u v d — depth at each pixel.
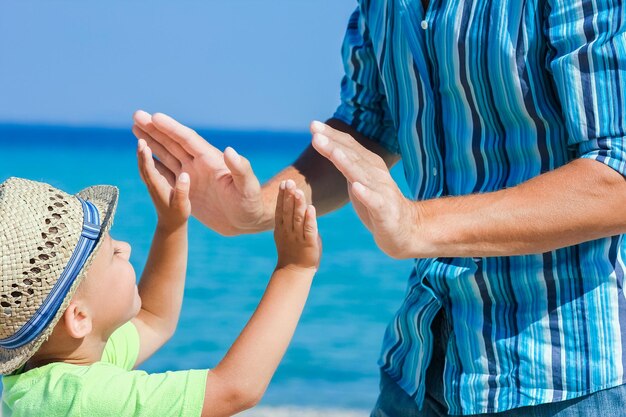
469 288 2.25
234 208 2.40
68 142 82.19
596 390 2.13
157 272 2.55
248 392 2.16
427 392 2.42
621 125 2.01
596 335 2.13
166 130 2.39
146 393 2.14
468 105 2.25
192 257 17.20
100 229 2.23
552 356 2.16
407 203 1.98
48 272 2.12
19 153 60.12
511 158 2.23
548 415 2.17
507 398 2.19
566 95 2.06
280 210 2.20
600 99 2.02
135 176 39.97
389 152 2.85
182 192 2.40
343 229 21.14
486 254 2.03
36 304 2.12
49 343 2.23
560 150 2.16
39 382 2.19
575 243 2.04
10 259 2.10
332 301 13.79
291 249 2.23
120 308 2.30
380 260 17.36
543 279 2.16
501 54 2.15
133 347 2.51
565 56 2.06
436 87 2.33
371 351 10.70
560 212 1.99
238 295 13.99
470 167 2.29
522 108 2.17
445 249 2.00
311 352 10.59
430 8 2.29
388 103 2.55
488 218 1.99
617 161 1.99
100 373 2.18
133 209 22.88
